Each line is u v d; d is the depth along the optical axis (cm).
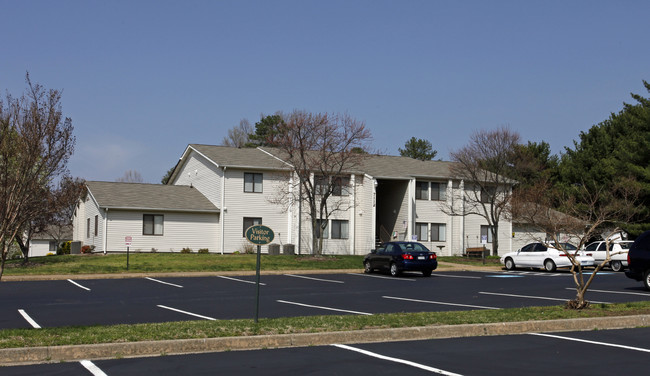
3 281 2562
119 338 1078
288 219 4188
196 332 1140
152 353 1044
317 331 1174
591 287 2317
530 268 3566
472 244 4638
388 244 3022
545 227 2995
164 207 3966
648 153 4362
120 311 1591
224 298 1938
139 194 4119
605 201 3959
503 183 4556
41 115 1145
